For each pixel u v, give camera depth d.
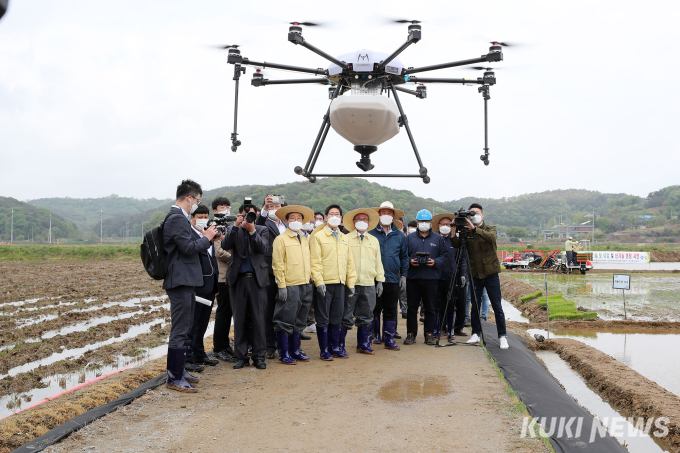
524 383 5.34
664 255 49.19
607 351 8.73
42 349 8.56
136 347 8.63
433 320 7.67
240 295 6.07
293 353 6.49
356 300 6.91
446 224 7.75
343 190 96.38
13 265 35.09
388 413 4.43
